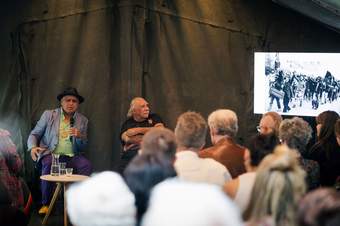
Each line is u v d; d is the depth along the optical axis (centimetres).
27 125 775
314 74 727
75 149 741
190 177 390
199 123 402
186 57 780
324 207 220
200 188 210
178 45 780
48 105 779
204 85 778
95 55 782
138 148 686
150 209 212
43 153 730
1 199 419
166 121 780
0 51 776
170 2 778
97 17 780
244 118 770
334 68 721
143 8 778
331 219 218
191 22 778
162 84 782
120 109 779
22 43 776
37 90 779
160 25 781
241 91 772
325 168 545
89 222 249
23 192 528
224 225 201
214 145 462
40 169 734
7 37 775
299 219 227
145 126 715
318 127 566
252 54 767
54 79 779
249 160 362
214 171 396
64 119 746
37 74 779
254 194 294
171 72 782
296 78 734
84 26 780
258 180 294
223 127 456
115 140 780
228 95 775
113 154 781
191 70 780
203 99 779
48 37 777
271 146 360
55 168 677
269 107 744
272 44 761
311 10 699
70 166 732
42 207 726
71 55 780
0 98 777
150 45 782
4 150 513
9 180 509
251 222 290
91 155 780
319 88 727
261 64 746
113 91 782
